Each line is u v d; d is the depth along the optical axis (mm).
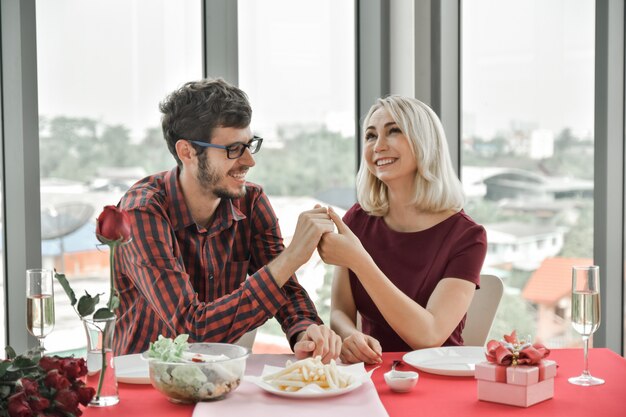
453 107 3586
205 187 2303
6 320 3176
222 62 3381
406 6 3596
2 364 1418
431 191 2516
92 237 3307
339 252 2242
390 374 1811
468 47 3592
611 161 3482
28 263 3127
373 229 2621
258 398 1711
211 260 2396
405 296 2285
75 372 1495
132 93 3324
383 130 2525
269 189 3547
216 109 2240
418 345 2273
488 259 3633
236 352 1802
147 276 2189
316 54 3562
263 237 2547
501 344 1729
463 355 2029
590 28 3527
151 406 1683
